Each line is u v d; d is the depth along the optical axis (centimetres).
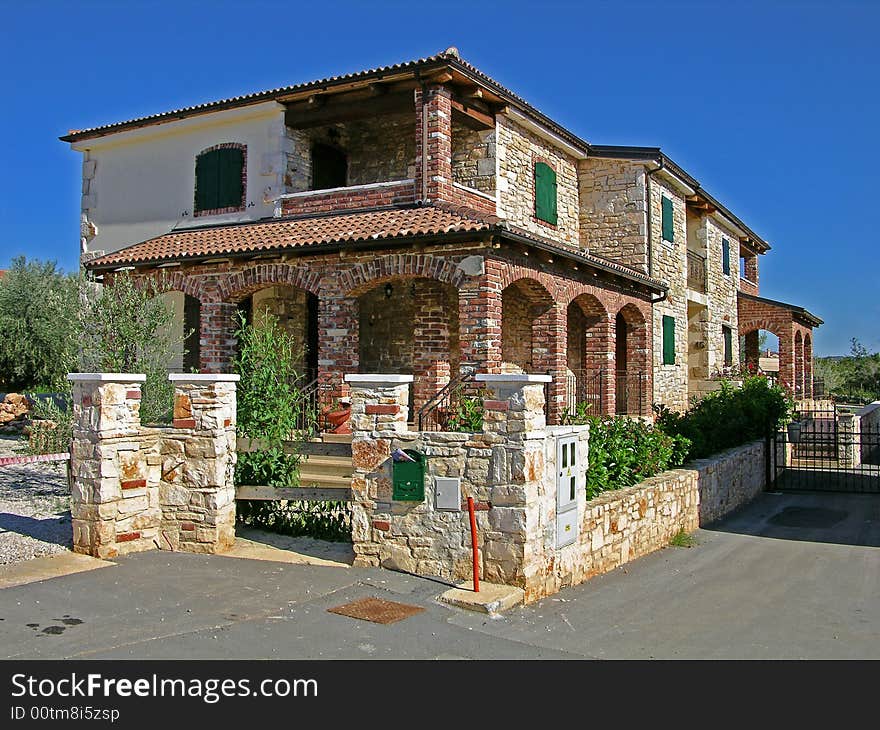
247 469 877
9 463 1124
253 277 1310
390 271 1192
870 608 760
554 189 1703
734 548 1047
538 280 1277
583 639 615
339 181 1631
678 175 1920
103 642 541
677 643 625
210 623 585
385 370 1489
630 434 1092
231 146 1523
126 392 785
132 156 1655
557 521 743
